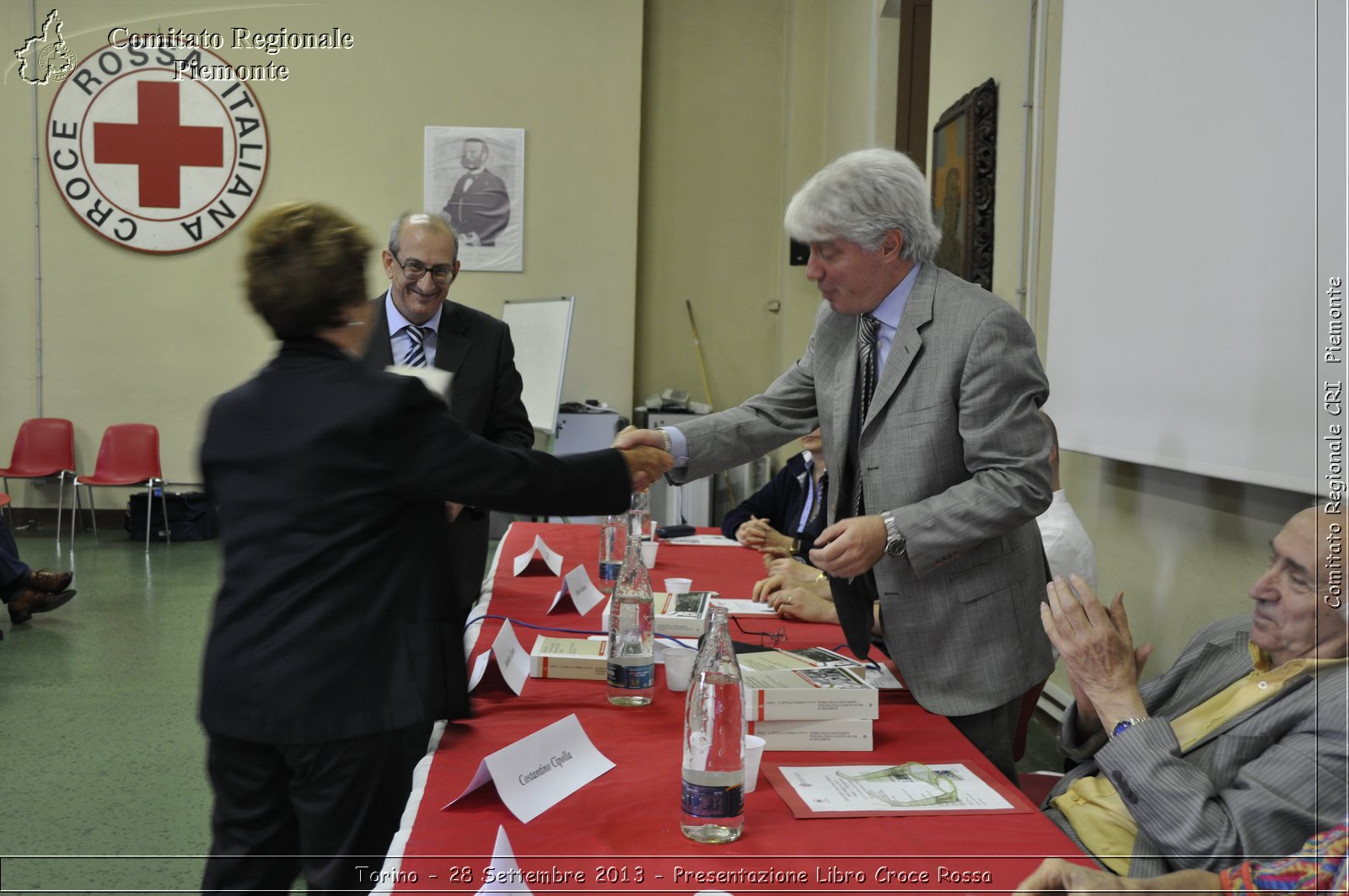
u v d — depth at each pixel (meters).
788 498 3.87
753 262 8.21
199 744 3.45
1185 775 1.33
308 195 7.62
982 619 1.81
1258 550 2.43
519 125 7.68
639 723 1.68
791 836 1.27
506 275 7.77
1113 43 3.00
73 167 7.50
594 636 2.18
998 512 1.71
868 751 1.57
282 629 1.42
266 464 1.45
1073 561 2.59
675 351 8.24
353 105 7.60
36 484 7.70
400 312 2.85
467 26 7.62
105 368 7.62
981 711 1.80
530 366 7.16
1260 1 2.27
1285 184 2.17
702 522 7.66
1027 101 3.86
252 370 7.68
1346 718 1.29
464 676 1.54
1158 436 2.71
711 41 8.09
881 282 1.86
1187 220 2.58
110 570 6.22
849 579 1.93
